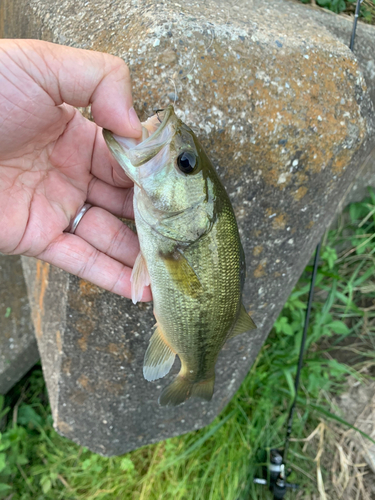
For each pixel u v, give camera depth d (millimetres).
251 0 316
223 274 232
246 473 420
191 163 214
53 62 189
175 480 411
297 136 263
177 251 227
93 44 249
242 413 443
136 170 211
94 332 306
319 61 276
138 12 243
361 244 456
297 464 450
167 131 210
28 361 447
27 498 409
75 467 421
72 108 226
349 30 352
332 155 278
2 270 408
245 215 279
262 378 459
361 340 508
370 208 462
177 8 248
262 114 252
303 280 469
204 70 239
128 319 292
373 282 499
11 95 195
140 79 231
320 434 452
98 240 261
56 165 243
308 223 304
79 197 257
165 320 240
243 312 262
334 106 274
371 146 304
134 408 354
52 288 321
